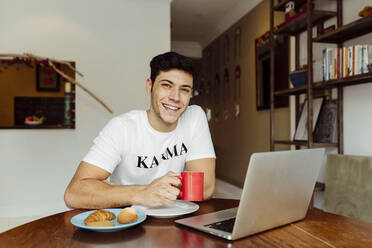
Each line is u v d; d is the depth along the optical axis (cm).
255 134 402
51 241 74
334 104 250
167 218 93
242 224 73
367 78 192
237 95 457
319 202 268
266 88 366
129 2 366
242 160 440
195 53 629
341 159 216
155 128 127
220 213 95
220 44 525
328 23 262
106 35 360
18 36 338
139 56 368
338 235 79
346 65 210
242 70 439
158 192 95
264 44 370
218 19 495
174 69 111
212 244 72
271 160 73
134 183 135
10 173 338
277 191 78
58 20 347
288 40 324
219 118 531
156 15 373
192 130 140
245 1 416
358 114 229
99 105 357
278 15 343
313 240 75
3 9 335
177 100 113
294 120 312
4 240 75
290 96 320
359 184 199
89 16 356
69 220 92
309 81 238
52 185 347
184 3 430
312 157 88
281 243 73
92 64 356
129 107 365
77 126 353
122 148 124
